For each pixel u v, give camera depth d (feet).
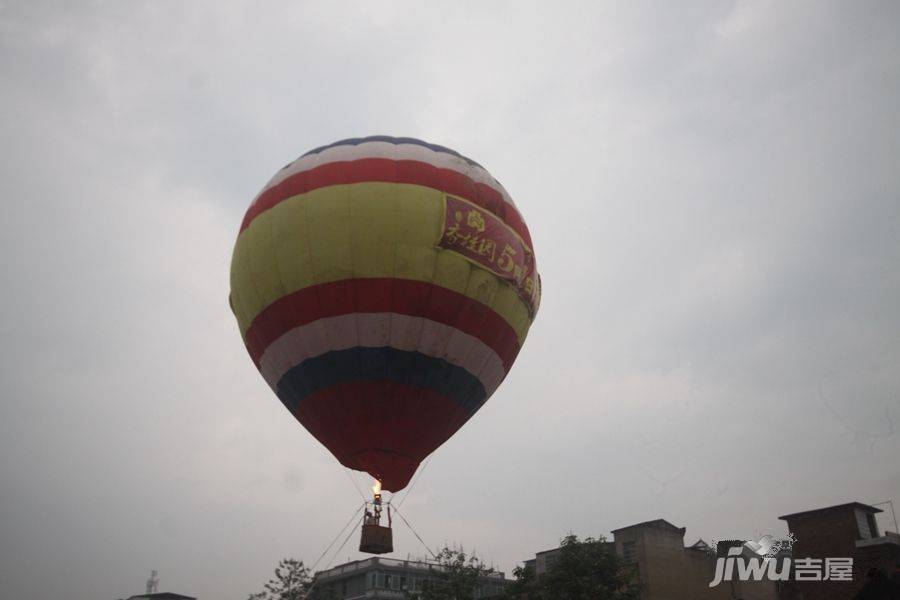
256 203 81.35
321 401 76.79
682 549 145.79
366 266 73.26
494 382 81.87
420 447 77.82
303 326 74.90
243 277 79.66
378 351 74.02
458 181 77.82
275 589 155.22
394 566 171.63
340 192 75.36
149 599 199.62
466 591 123.13
